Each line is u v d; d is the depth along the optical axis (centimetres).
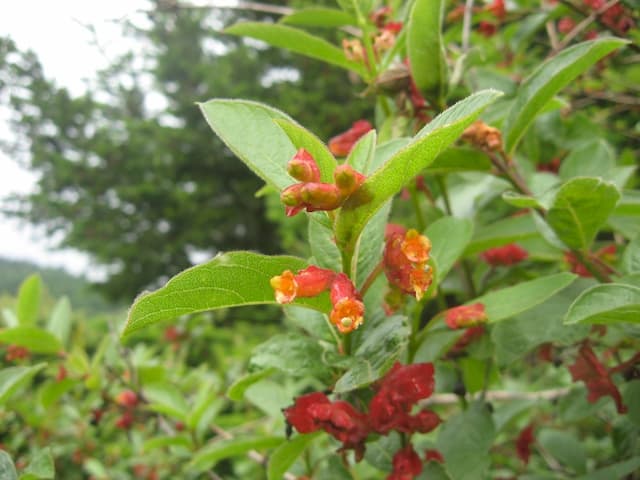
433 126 15
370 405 19
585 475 25
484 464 24
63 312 43
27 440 53
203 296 16
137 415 43
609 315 16
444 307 28
